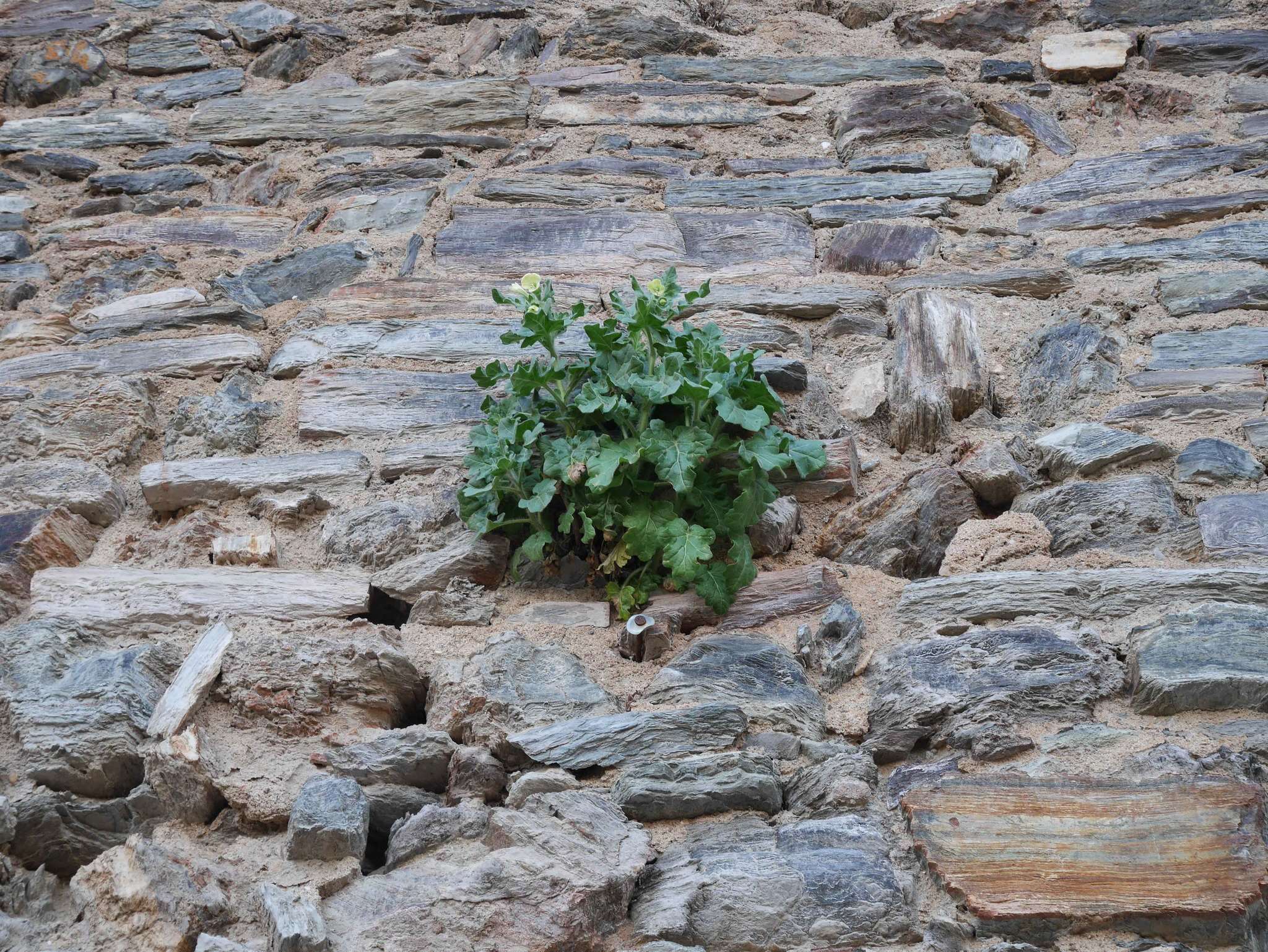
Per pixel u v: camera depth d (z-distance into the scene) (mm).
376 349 3918
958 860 2471
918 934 2375
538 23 5383
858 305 3959
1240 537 3100
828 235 4273
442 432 3646
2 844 2570
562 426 3445
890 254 4156
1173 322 3807
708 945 2373
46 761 2666
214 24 5551
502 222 4355
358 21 5512
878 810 2631
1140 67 4887
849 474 3436
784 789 2709
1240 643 2805
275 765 2729
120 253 4418
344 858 2502
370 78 5207
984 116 4703
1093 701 2805
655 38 5219
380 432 3658
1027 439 3545
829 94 4902
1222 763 2590
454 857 2523
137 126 5098
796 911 2391
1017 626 2979
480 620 3141
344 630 3098
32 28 5605
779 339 3854
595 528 3180
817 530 3379
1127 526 3215
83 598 3129
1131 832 2473
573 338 3893
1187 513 3258
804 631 3006
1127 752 2656
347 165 4758
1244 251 3975
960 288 3998
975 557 3213
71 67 5359
